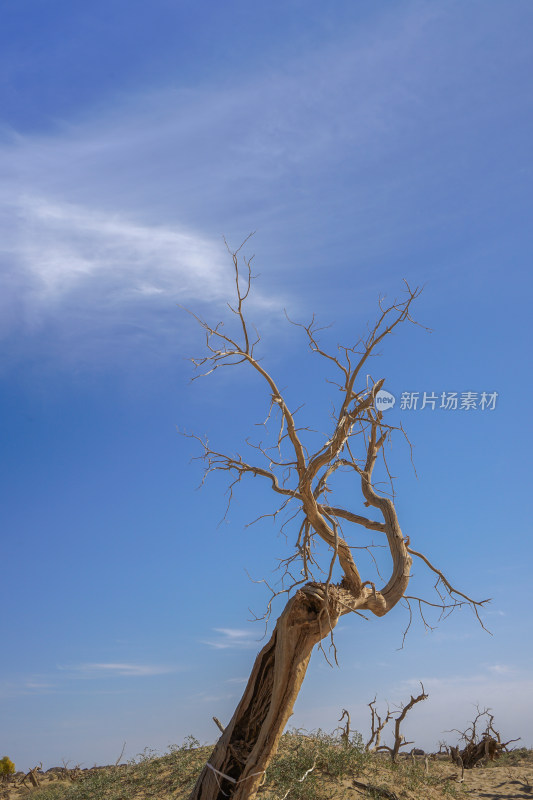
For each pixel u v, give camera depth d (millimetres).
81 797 16266
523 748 23891
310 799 13375
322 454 9492
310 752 15992
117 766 18516
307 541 9875
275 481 10562
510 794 16703
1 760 25156
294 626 9227
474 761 23344
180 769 16531
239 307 9664
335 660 8734
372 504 11484
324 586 9492
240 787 9281
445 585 10805
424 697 19859
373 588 10016
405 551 10797
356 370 9820
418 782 15828
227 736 9820
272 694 9305
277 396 9703
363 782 14734
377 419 10422
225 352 9562
